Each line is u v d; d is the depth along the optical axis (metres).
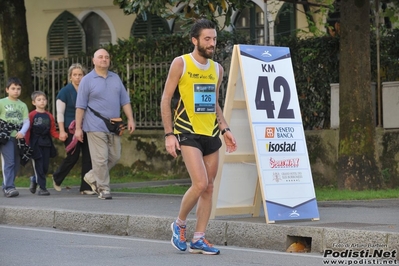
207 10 30.83
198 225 21.36
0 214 28.97
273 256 21.12
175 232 21.28
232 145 21.45
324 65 40.31
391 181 37.56
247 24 51.94
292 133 24.44
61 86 47.19
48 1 58.28
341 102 34.38
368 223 23.14
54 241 24.05
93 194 33.75
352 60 33.88
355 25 33.78
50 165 47.09
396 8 40.03
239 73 24.08
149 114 45.06
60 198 31.95
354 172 33.88
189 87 20.31
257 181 24.55
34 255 21.25
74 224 26.86
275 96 24.33
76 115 31.83
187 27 30.94
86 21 57.81
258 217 24.80
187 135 20.33
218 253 21.34
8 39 43.97
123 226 25.69
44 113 33.59
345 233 21.27
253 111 23.78
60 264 19.80
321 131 39.22
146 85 44.97
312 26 40.97
